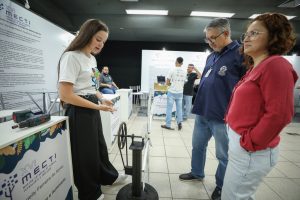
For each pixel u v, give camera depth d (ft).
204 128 5.94
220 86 5.05
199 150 6.30
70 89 4.02
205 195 5.93
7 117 4.35
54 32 12.02
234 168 3.18
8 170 2.91
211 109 5.21
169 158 8.55
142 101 23.08
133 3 15.33
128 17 18.38
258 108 2.86
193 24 18.43
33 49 9.89
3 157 2.81
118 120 10.88
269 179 7.09
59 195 4.29
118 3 15.40
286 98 2.52
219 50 5.18
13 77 8.48
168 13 17.56
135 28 19.15
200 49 27.14
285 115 2.53
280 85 2.52
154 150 9.43
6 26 8.02
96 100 4.78
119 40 27.50
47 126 3.70
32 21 9.80
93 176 4.86
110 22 18.52
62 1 15.14
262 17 2.88
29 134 3.23
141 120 15.69
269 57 2.79
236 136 3.14
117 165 7.59
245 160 3.00
